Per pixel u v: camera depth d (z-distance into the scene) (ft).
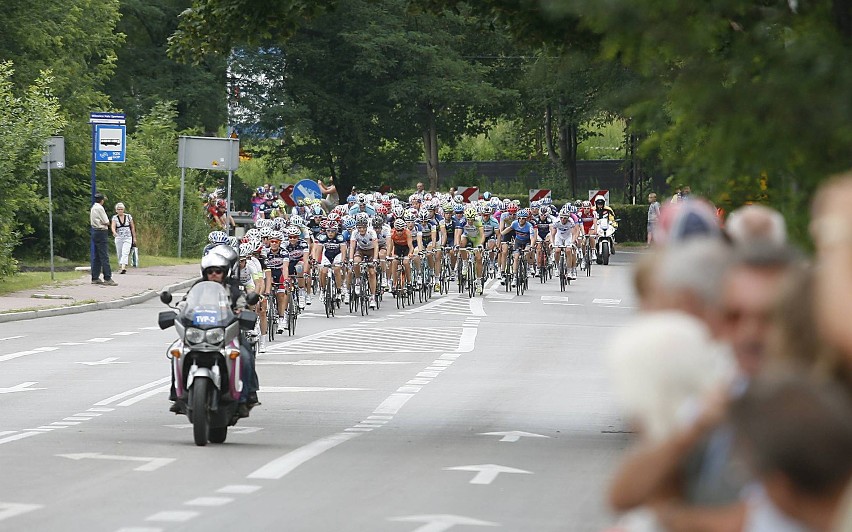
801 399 28.27
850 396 29.55
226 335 116.47
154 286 335.06
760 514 29.99
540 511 83.92
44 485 93.97
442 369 185.16
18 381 167.43
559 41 120.67
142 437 121.39
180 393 116.78
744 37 68.80
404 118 623.36
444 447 115.34
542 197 538.88
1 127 329.72
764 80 66.33
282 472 100.53
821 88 64.85
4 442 117.19
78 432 124.47
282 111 588.50
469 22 147.33
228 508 84.48
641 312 37.14
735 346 35.47
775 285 35.09
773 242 36.27
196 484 94.63
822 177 67.51
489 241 352.90
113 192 457.68
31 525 78.54
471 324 262.06
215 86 593.83
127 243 379.55
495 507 85.40
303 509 84.17
